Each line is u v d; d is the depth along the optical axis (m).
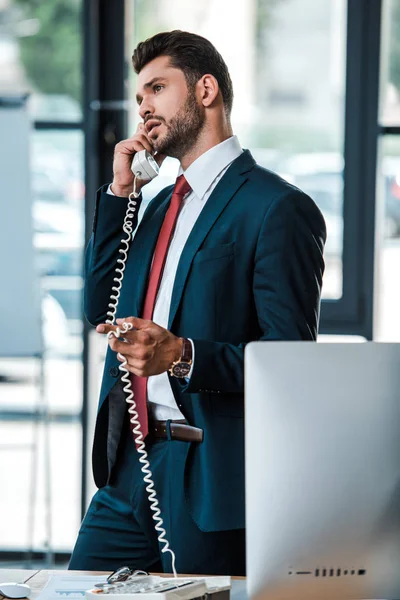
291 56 4.62
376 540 1.72
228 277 2.38
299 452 1.69
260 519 1.70
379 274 4.71
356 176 4.64
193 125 2.50
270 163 4.67
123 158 2.57
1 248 4.50
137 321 2.15
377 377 1.70
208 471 2.33
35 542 4.92
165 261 2.52
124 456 2.50
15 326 4.52
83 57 4.68
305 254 2.38
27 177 4.47
